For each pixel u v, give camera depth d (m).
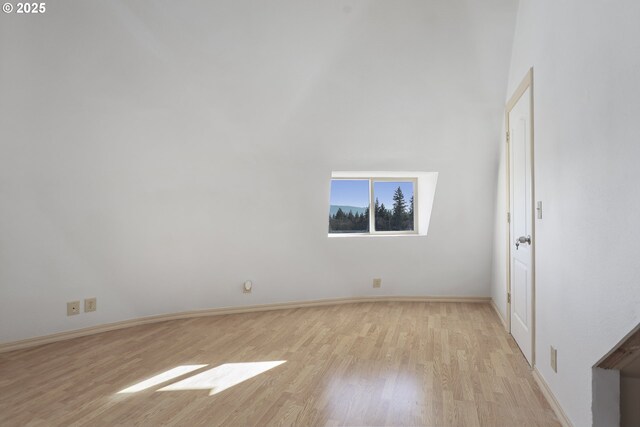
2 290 3.12
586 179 1.75
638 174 1.31
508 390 2.42
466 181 4.19
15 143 3.04
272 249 4.30
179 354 3.05
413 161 4.10
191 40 3.18
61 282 3.39
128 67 3.20
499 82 3.48
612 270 1.50
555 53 2.16
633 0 1.34
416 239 4.50
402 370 2.72
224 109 3.59
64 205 3.34
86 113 3.24
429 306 4.42
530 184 2.69
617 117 1.46
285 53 3.33
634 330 1.35
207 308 4.16
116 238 3.63
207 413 2.17
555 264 2.18
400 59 3.39
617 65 1.46
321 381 2.56
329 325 3.78
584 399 1.77
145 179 3.64
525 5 2.83
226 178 3.94
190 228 3.96
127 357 2.99
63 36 2.97
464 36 3.23
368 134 3.89
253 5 3.05
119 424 2.06
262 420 2.10
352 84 3.54
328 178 4.15
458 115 3.74
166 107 3.46
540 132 2.45
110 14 2.97
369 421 2.08
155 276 3.89
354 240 4.46
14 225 3.14
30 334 3.26
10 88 2.92
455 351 3.08
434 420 2.09
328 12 3.12
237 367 2.79
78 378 2.62
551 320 2.25
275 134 3.82
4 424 2.07
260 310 4.32
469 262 4.54
